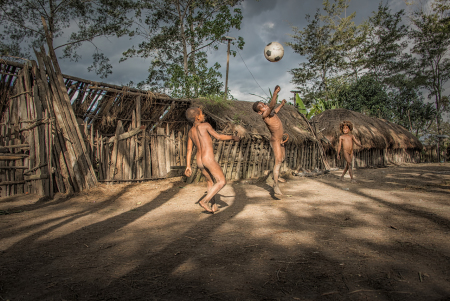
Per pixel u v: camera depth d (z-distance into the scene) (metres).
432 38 28.80
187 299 2.05
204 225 4.14
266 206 5.36
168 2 20.95
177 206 5.64
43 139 6.98
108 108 9.02
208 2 19.72
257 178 9.62
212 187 4.55
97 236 3.72
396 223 4.02
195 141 4.68
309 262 2.69
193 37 20.39
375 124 16.61
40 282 2.37
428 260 2.68
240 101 11.91
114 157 8.38
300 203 5.59
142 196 6.88
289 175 10.58
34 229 4.12
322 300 2.01
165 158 9.81
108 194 7.07
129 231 3.93
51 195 6.80
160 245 3.30
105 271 2.58
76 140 7.39
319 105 22.44
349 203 5.52
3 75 7.57
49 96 7.10
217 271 2.53
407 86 27.17
